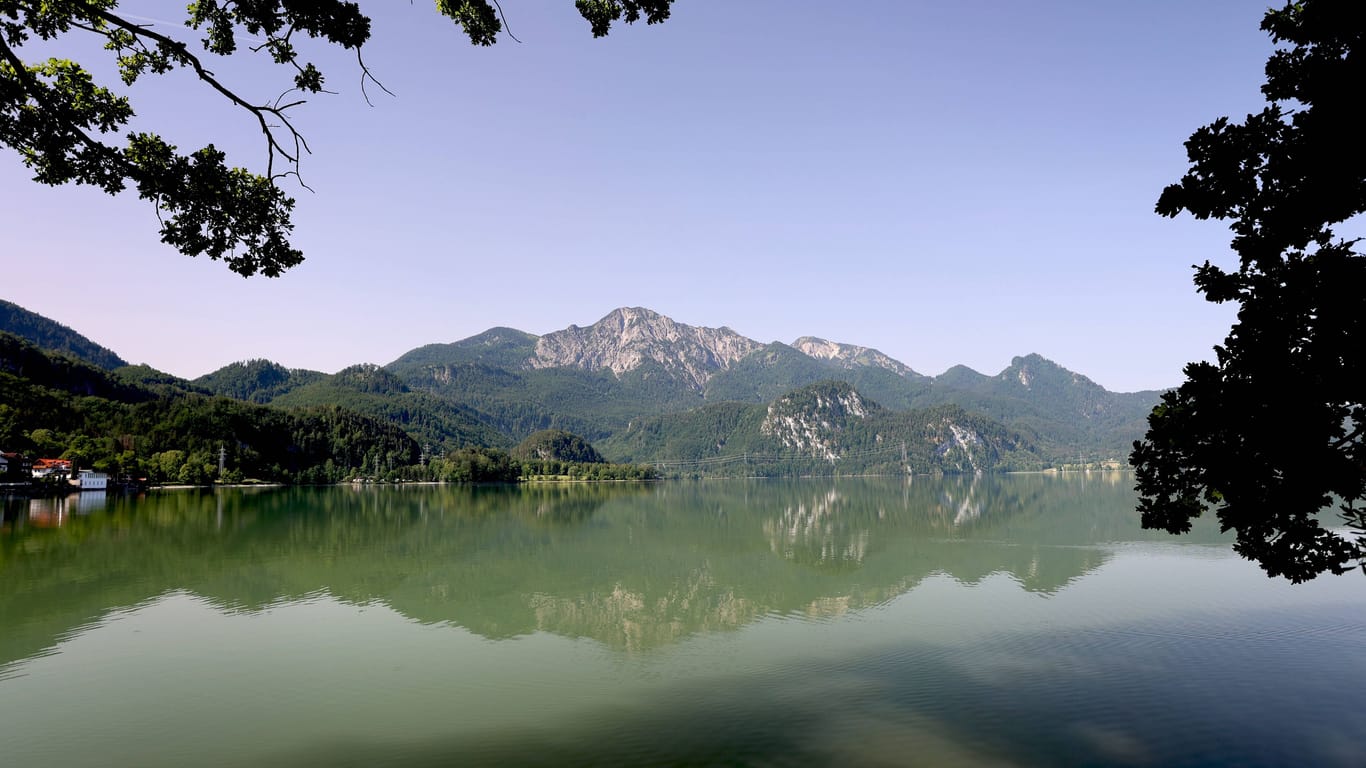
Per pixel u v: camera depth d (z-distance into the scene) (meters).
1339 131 9.75
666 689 23.64
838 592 39.12
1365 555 10.25
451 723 20.95
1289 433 9.91
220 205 12.72
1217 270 11.27
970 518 81.38
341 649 28.53
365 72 11.45
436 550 57.53
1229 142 11.00
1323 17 10.63
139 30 10.32
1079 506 98.06
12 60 10.70
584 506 114.75
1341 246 10.23
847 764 17.67
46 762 18.62
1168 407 11.45
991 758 17.84
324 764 18.33
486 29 13.22
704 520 86.31
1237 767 17.05
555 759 18.39
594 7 13.20
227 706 22.36
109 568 46.78
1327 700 21.03
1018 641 27.88
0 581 42.34
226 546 57.97
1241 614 30.88
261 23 11.21
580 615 34.38
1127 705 20.97
